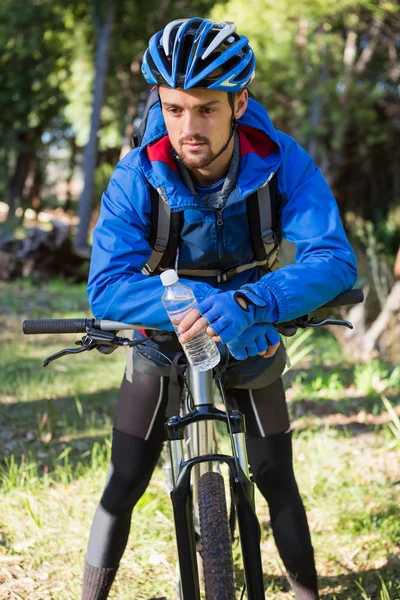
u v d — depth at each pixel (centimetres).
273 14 2134
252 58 270
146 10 3195
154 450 320
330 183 2677
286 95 2527
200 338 254
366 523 464
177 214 290
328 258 280
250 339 260
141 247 286
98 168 4172
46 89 3697
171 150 286
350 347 1043
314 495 507
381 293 1132
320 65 2330
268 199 295
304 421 697
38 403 749
